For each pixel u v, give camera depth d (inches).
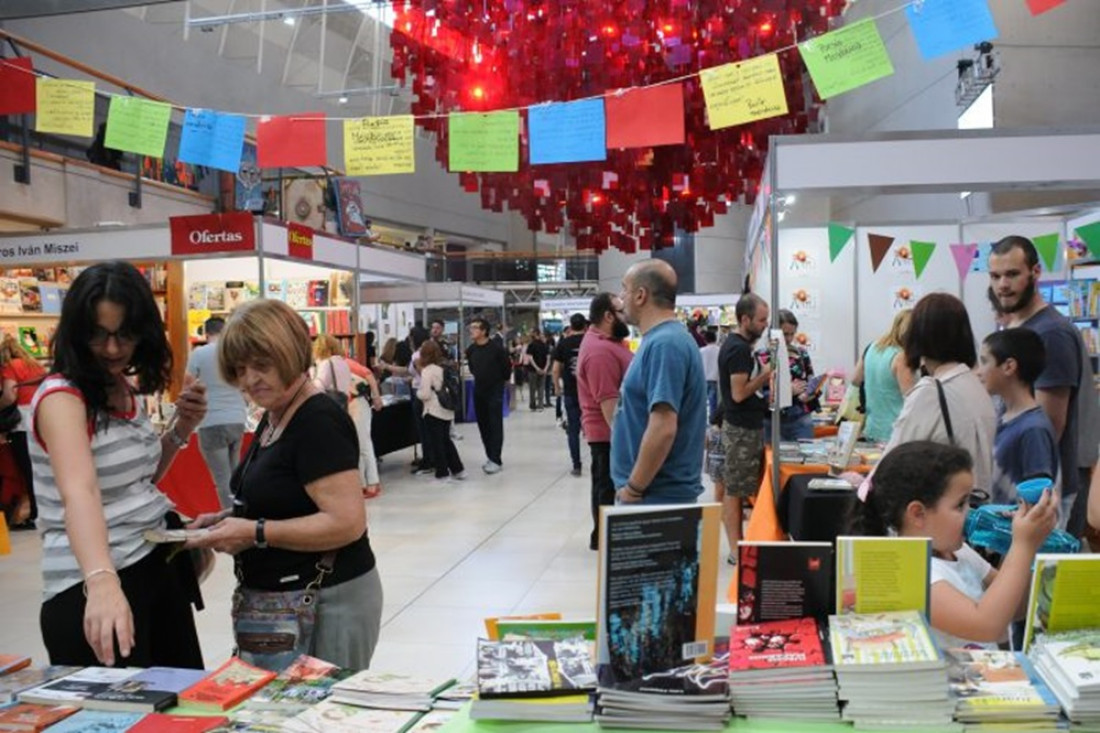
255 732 53.3
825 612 50.5
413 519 248.2
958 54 339.6
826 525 129.0
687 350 106.5
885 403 173.5
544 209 362.9
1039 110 303.3
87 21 498.0
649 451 103.0
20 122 314.2
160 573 74.5
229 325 73.1
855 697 45.4
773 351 149.8
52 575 70.2
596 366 186.5
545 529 232.8
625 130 130.4
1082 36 302.5
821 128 370.3
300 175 366.6
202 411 84.4
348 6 530.9
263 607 74.2
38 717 54.9
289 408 75.5
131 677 62.8
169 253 238.7
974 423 96.0
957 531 64.0
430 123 283.0
